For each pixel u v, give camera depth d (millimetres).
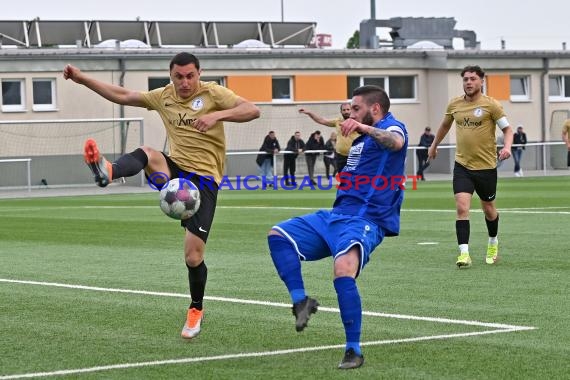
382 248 25984
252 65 75188
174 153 15109
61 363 13086
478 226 31750
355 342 12625
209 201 14914
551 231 29906
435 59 79750
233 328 15445
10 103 68250
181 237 30375
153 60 71812
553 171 77875
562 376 12008
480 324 15375
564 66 83000
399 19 89500
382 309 16859
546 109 83000
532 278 20375
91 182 68188
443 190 53812
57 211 42750
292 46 83625
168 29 80125
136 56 71125
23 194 59188
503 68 80875
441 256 24281
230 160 72250
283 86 77312
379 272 21547
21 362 13164
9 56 67625
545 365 12578
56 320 16297
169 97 15258
